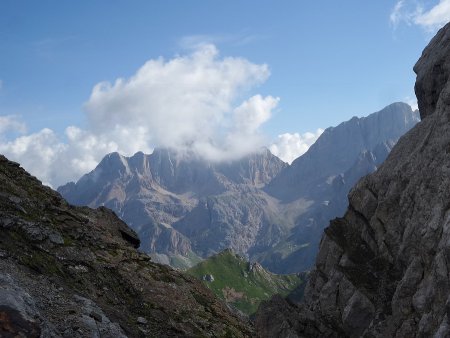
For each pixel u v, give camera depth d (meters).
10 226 33.59
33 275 28.45
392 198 100.12
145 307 36.78
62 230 39.72
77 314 25.38
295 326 95.38
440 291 68.75
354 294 88.88
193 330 36.91
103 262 38.97
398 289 79.56
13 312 19.44
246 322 46.34
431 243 77.38
